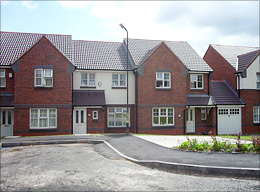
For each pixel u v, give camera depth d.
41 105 20.20
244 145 11.41
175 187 7.48
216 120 23.94
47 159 11.38
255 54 25.52
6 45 22.02
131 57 23.45
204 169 8.89
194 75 24.52
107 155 12.05
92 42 25.73
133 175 8.75
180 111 22.84
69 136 18.05
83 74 22.48
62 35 24.42
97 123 21.70
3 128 20.80
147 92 22.05
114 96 22.84
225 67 27.23
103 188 7.44
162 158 10.52
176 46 26.75
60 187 7.58
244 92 24.89
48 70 20.44
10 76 20.53
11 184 8.00
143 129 21.84
